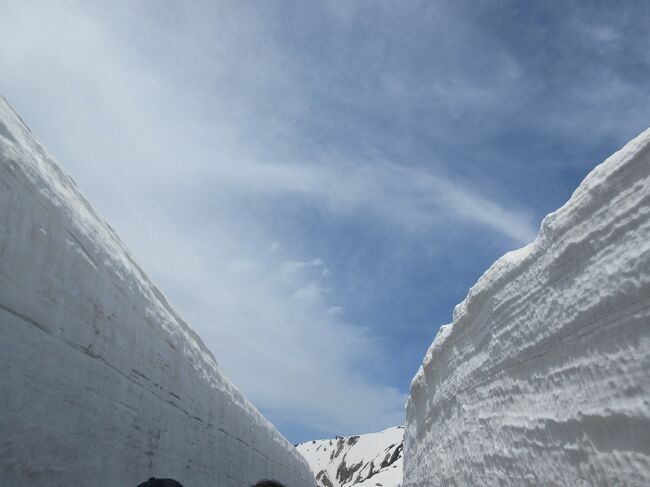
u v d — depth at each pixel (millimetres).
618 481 2244
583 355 2604
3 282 3176
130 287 5480
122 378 5020
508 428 3549
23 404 3291
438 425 6133
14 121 3777
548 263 3020
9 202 3291
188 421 7207
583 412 2533
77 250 4246
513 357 3559
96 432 4340
